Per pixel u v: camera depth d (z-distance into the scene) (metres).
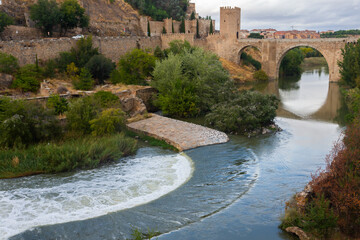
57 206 19.66
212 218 18.17
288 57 112.44
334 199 16.73
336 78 90.25
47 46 56.25
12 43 50.66
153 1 136.50
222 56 112.62
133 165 27.05
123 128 36.00
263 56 104.06
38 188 22.31
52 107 36.22
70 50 60.03
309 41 94.25
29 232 16.77
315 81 96.12
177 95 46.25
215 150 30.91
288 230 16.45
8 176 24.06
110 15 100.50
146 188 22.36
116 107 39.34
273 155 29.19
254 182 23.11
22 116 29.28
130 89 48.03
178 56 53.69
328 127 40.22
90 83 47.03
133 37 78.19
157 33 115.44
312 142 33.25
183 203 20.05
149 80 56.03
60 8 73.12
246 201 20.12
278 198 20.23
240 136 36.12
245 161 27.72
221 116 39.06
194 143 32.34
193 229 17.08
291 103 59.25
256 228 17.00
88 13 93.38
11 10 76.81
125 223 17.73
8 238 16.17
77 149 26.67
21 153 26.80
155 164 27.27
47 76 51.28
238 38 112.75
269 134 36.75
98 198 20.77
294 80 100.31
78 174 25.00
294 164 26.72
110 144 29.38
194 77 50.66
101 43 67.25
